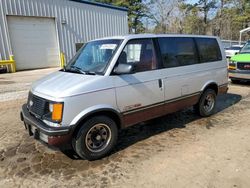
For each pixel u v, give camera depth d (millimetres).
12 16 14109
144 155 3773
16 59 14734
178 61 4660
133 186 2982
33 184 3084
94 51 4195
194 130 4758
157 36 4383
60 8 16047
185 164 3449
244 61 8648
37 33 15438
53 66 16703
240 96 7461
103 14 18719
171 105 4602
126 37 3979
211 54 5434
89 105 3430
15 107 6652
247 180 3041
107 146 3758
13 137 4570
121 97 3762
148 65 4152
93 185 3031
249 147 3938
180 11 37656
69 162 3619
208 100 5535
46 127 3268
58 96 3260
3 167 3498
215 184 2973
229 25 41844
